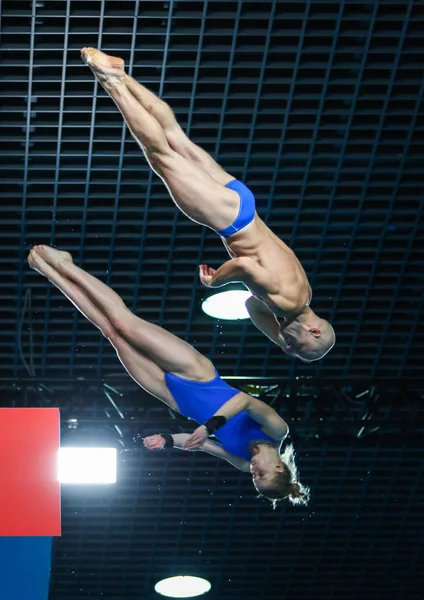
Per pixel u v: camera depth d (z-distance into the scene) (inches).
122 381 524.1
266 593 642.2
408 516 606.9
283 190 452.1
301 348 311.1
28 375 515.2
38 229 455.8
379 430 565.3
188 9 383.6
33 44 387.2
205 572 624.4
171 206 450.3
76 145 425.7
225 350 522.9
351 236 470.3
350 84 411.5
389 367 537.6
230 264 295.6
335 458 573.3
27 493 313.9
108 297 316.5
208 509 588.7
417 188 454.9
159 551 607.2
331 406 536.4
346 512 601.6
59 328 500.1
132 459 556.1
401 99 417.7
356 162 442.9
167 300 492.4
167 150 291.0
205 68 402.3
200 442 311.6
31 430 317.1
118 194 443.2
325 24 392.5
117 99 287.1
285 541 609.3
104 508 577.3
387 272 488.7
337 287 493.4
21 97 404.8
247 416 331.0
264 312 325.4
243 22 389.4
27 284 475.2
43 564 311.0
